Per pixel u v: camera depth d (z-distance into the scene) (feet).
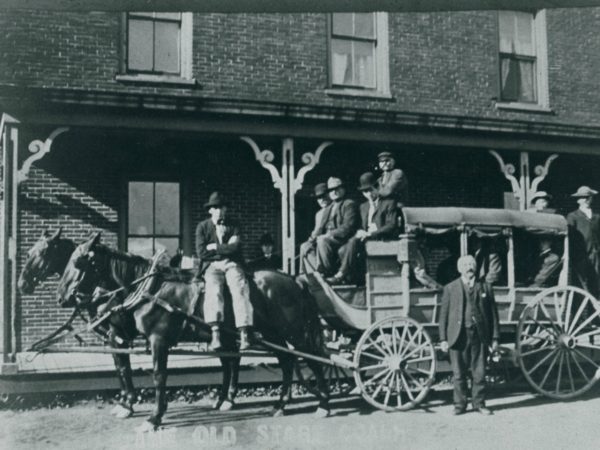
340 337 30.09
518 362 29.14
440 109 45.73
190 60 39.29
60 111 31.63
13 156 30.73
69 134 38.65
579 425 24.67
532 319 29.25
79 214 38.70
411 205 46.21
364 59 44.60
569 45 50.55
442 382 34.40
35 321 37.09
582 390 30.07
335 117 36.63
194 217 41.06
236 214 41.83
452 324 26.63
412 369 26.89
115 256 25.20
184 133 34.76
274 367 31.55
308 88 42.16
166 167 40.81
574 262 35.19
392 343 26.71
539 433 23.36
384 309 27.09
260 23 41.11
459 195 47.67
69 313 37.68
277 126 35.88
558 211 50.19
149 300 24.22
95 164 39.22
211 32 39.93
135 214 40.34
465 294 26.76
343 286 26.94
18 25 35.86
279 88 41.32
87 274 24.72
